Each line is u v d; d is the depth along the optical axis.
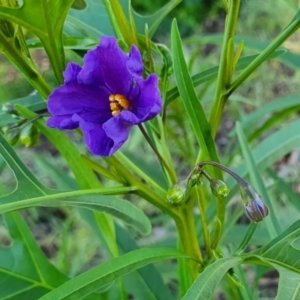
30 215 0.79
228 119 0.87
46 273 0.33
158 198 0.28
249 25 0.98
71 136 0.78
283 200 0.63
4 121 0.31
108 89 0.25
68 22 0.36
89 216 0.38
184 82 0.26
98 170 0.28
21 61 0.26
